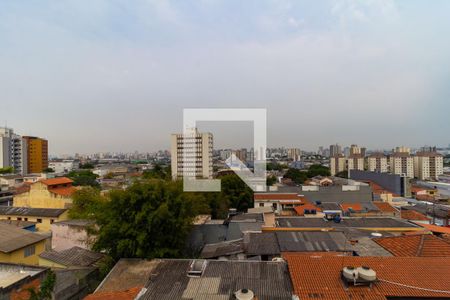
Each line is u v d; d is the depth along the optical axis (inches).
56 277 471.5
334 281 351.3
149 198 602.9
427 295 322.0
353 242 566.3
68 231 821.9
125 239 570.9
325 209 1171.3
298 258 414.9
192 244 737.0
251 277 384.8
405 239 536.7
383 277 358.0
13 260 664.4
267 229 715.4
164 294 350.6
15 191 1808.6
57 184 1430.9
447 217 1224.8
